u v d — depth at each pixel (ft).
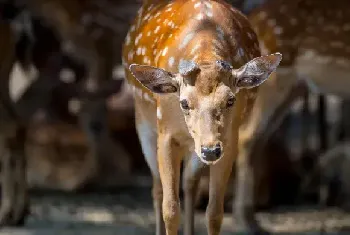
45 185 50.85
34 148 52.60
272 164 46.47
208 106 21.66
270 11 36.88
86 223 40.16
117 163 51.60
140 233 37.37
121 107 57.31
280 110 37.93
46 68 48.67
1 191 42.11
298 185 47.50
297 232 38.22
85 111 49.62
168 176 24.11
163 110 23.71
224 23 24.53
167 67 23.95
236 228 38.22
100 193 49.49
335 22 37.09
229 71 22.25
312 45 37.09
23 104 48.21
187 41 23.79
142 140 27.02
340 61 37.22
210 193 24.44
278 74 36.86
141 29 26.37
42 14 45.52
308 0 37.11
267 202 44.91
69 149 52.70
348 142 47.91
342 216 42.93
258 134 37.65
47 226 39.27
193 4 24.98
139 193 49.52
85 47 47.98
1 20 38.09
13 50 38.70
